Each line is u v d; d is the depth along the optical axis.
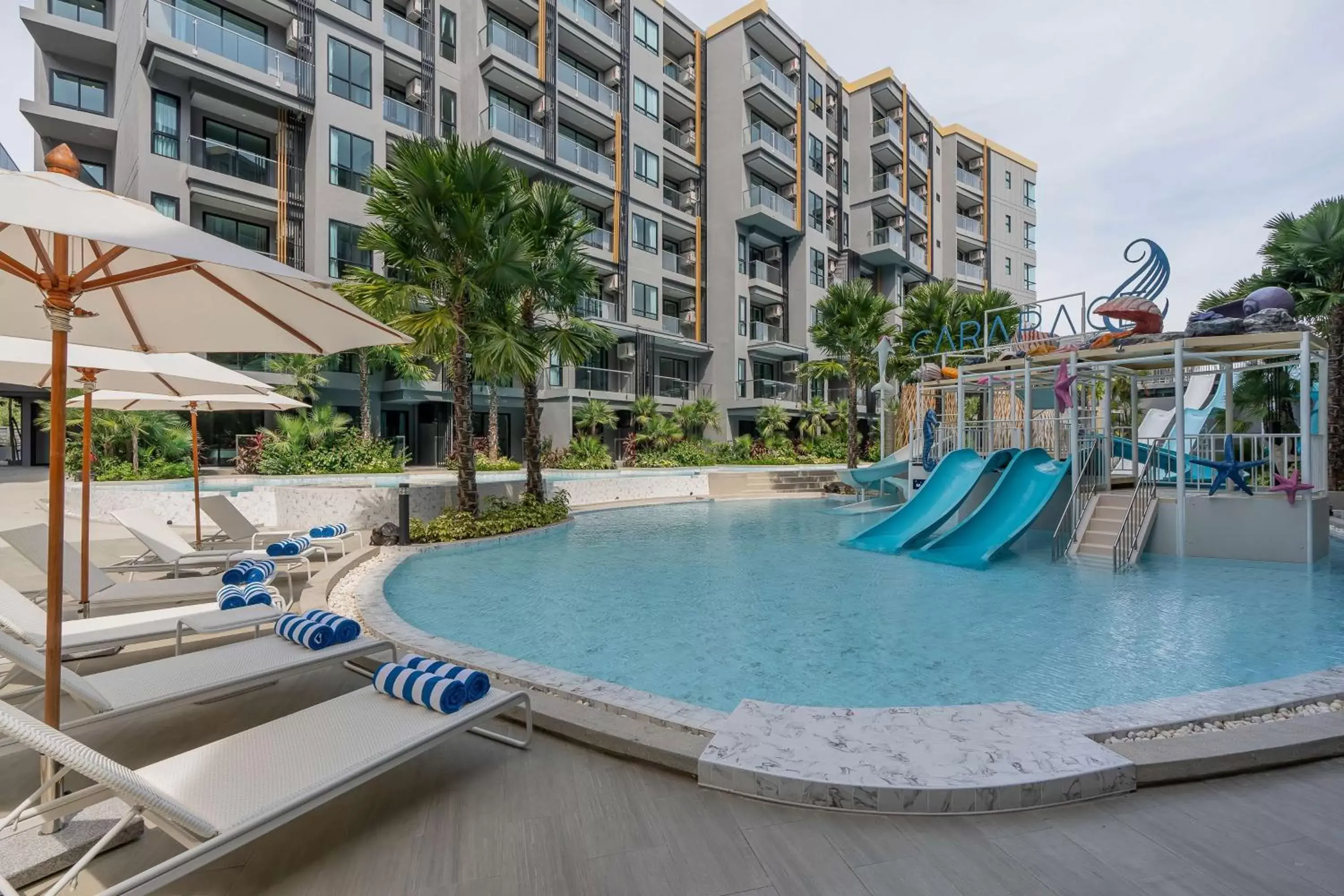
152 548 7.55
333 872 2.38
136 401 8.98
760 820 2.74
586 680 4.33
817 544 11.95
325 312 3.33
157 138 19.44
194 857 2.06
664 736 3.37
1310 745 3.19
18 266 2.42
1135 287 11.71
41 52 21.64
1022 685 4.83
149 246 2.08
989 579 8.80
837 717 3.52
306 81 21.17
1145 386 17.53
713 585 8.43
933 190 43.31
